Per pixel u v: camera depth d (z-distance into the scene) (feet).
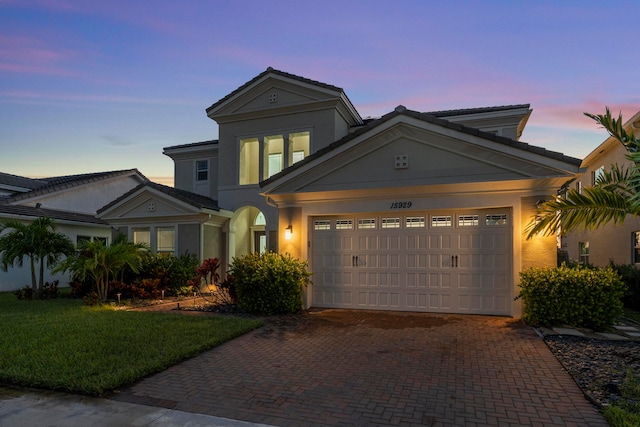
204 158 61.67
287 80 50.93
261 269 33.09
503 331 26.02
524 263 29.50
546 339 23.99
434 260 32.83
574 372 18.03
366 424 13.26
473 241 31.81
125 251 40.42
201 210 49.24
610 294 26.37
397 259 33.91
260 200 52.95
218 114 55.06
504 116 49.29
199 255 50.67
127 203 54.75
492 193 30.58
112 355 20.21
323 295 35.86
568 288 26.91
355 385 16.81
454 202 31.68
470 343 23.21
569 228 23.95
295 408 14.53
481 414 13.93
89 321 28.91
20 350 21.08
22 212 55.01
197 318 30.17
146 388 16.62
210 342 22.79
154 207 53.16
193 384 17.06
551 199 28.94
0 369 17.94
